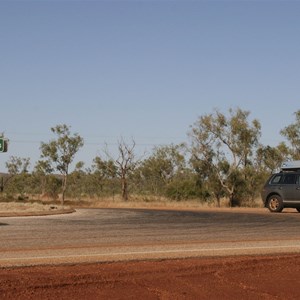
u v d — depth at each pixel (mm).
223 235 14625
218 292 8031
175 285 8328
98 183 70000
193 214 25656
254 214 25828
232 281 8711
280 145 54188
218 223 19125
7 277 8297
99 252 10781
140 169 71875
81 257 10070
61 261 9609
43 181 69688
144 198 54812
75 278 8398
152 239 13461
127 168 56500
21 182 74188
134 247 11648
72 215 23828
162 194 62531
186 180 53938
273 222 19781
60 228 16500
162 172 70688
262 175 49906
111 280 8414
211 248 11562
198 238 13789
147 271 9047
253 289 8273
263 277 9055
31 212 23516
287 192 27562
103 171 63156
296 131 54750
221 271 9320
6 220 19984
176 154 71062
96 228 16609
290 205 27516
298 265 10008
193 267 9438
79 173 75125
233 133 50312
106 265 9445
